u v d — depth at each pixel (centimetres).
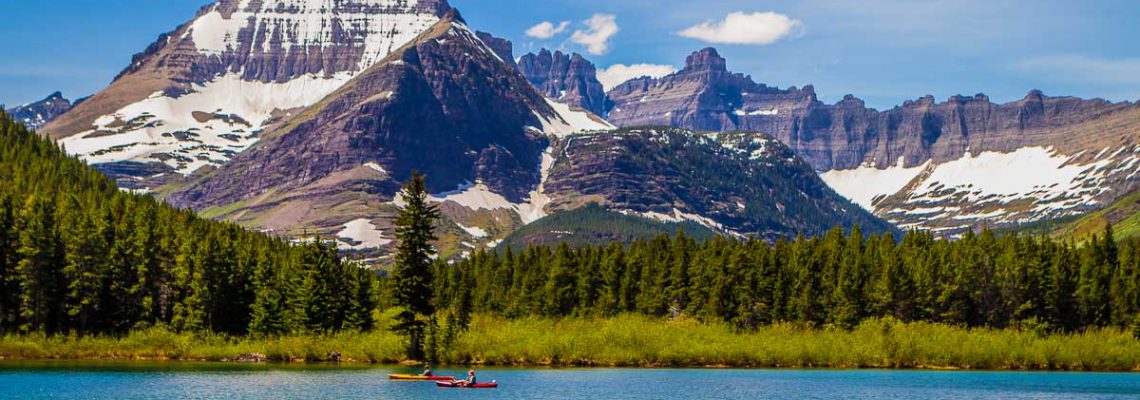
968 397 18175
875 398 17938
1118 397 18325
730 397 17738
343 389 17625
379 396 16938
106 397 16350
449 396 17125
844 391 18762
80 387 17350
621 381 19575
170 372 19475
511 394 17588
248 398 16475
